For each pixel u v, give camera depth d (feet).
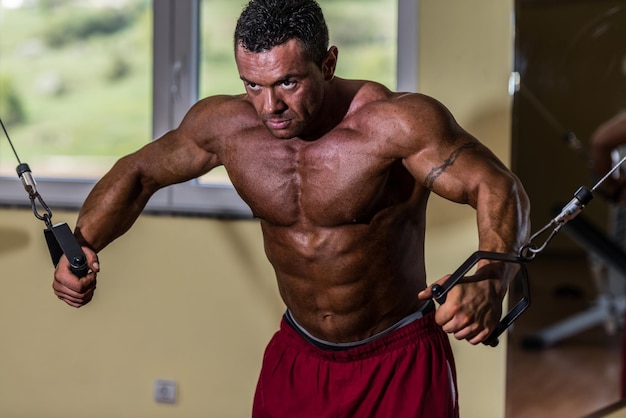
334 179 6.75
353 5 32.71
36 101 43.29
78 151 43.34
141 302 10.73
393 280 7.13
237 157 7.07
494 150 9.72
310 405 7.52
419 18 9.73
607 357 13.70
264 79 6.20
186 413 10.78
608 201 14.26
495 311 5.94
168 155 7.36
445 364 7.38
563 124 11.66
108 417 10.98
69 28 42.93
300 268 7.18
